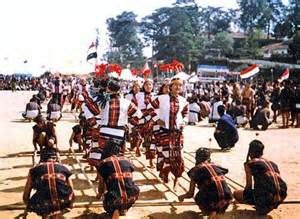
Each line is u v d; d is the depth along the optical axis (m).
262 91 25.95
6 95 44.56
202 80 62.34
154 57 110.44
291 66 68.12
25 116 20.33
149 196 8.40
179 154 8.51
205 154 7.20
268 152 13.68
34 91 55.66
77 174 9.95
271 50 95.00
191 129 19.36
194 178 7.11
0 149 13.04
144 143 10.82
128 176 6.75
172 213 7.49
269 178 7.30
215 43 103.94
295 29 101.56
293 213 7.63
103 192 8.00
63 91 25.28
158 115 8.62
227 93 22.78
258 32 107.81
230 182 9.50
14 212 7.35
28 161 11.38
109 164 6.77
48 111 19.94
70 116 22.98
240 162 11.91
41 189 6.32
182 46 102.75
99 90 8.48
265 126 19.34
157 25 124.50
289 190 9.10
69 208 6.70
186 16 115.00
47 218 6.38
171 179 9.65
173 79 8.55
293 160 12.38
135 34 131.38
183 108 8.59
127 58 128.12
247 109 21.62
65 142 14.43
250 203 7.54
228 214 7.46
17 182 9.28
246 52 92.56
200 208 7.11
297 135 17.78
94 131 8.30
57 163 6.55
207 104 23.09
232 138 13.71
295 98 20.25
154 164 10.95
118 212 6.65
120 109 7.96
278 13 123.69
